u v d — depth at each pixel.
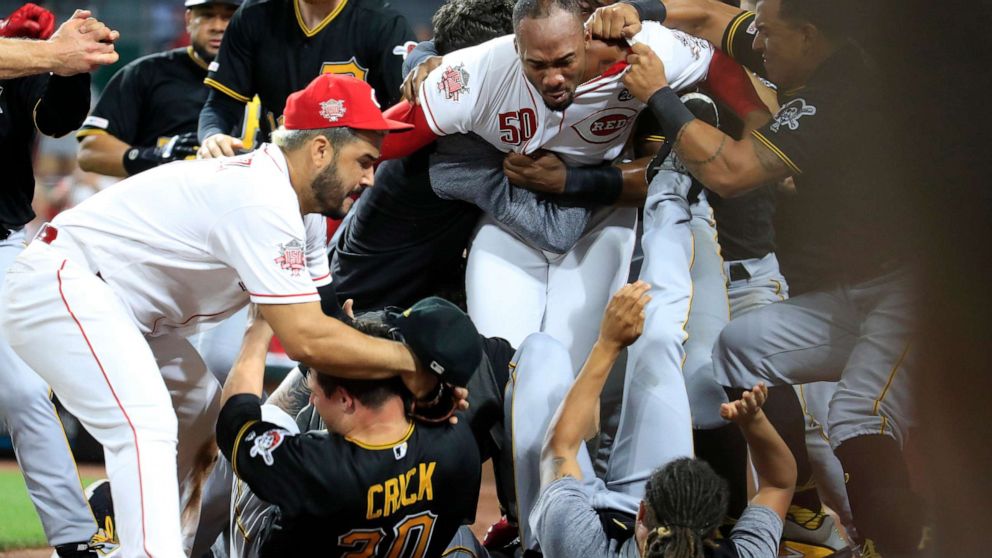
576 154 11.62
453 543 10.24
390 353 8.76
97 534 12.34
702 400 11.88
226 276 9.53
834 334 11.08
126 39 29.42
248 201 8.86
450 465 9.12
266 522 9.52
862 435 10.37
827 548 12.32
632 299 9.39
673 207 11.95
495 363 10.84
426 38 28.38
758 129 10.42
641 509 8.60
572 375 10.62
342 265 13.24
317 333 8.71
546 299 12.41
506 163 11.67
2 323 9.41
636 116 11.65
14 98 12.57
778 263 12.55
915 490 10.01
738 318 11.74
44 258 9.30
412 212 12.50
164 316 9.84
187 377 10.73
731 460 12.09
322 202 9.40
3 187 12.88
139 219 9.29
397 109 11.48
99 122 18.17
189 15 18.22
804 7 10.30
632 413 10.62
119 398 8.93
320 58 14.59
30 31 12.20
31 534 15.44
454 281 13.66
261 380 9.55
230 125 15.02
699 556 8.14
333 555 9.16
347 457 8.70
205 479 11.20
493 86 11.08
